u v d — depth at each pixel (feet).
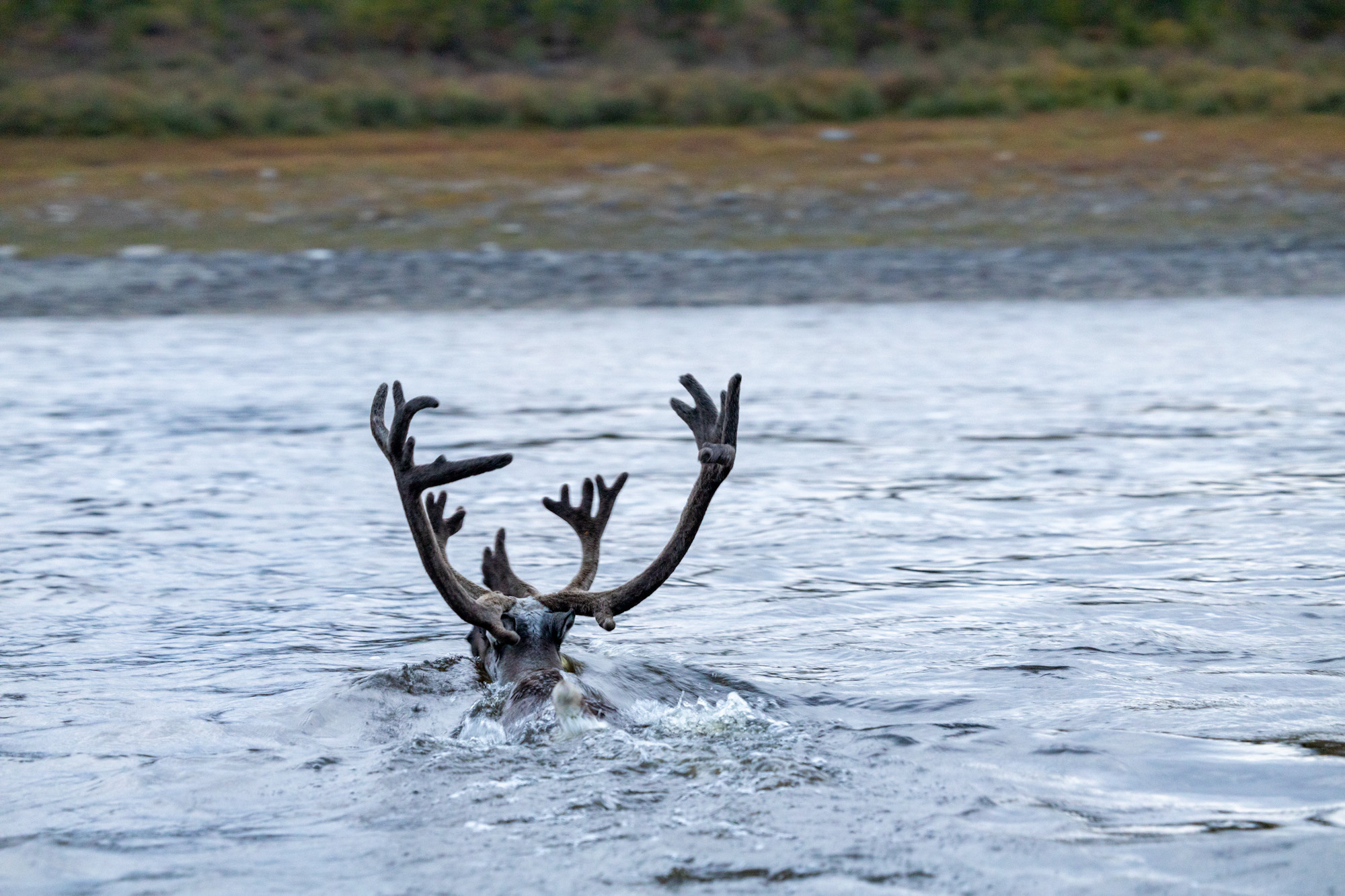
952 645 80.94
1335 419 169.37
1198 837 50.55
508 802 54.75
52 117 475.31
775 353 239.50
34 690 75.10
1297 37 568.82
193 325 281.54
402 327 275.18
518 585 75.92
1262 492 127.24
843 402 190.19
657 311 295.48
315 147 459.32
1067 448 153.69
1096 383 205.16
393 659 81.15
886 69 529.86
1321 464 140.67
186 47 535.60
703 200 391.45
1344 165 413.18
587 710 63.77
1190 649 79.20
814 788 55.52
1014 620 86.74
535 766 58.75
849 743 61.36
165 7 550.36
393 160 432.25
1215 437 158.92
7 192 398.42
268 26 549.95
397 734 67.05
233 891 48.32
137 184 405.39
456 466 69.77
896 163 423.64
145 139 468.34
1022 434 163.84
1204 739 62.44
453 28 552.41
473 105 497.05
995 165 418.51
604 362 229.86
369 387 206.28
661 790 55.62
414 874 48.91
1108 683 72.33
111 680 77.20
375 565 106.52
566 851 50.08
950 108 494.59
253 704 72.13
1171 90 505.25
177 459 153.07
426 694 72.38
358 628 88.63
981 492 131.03
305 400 195.42
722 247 354.33
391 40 550.77
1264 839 50.31
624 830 51.70
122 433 170.19
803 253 346.74
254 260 339.57
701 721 64.95
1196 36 561.43
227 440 164.86
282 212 380.78
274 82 514.68
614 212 382.22
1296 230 362.53
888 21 561.02
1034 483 135.03
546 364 228.63
